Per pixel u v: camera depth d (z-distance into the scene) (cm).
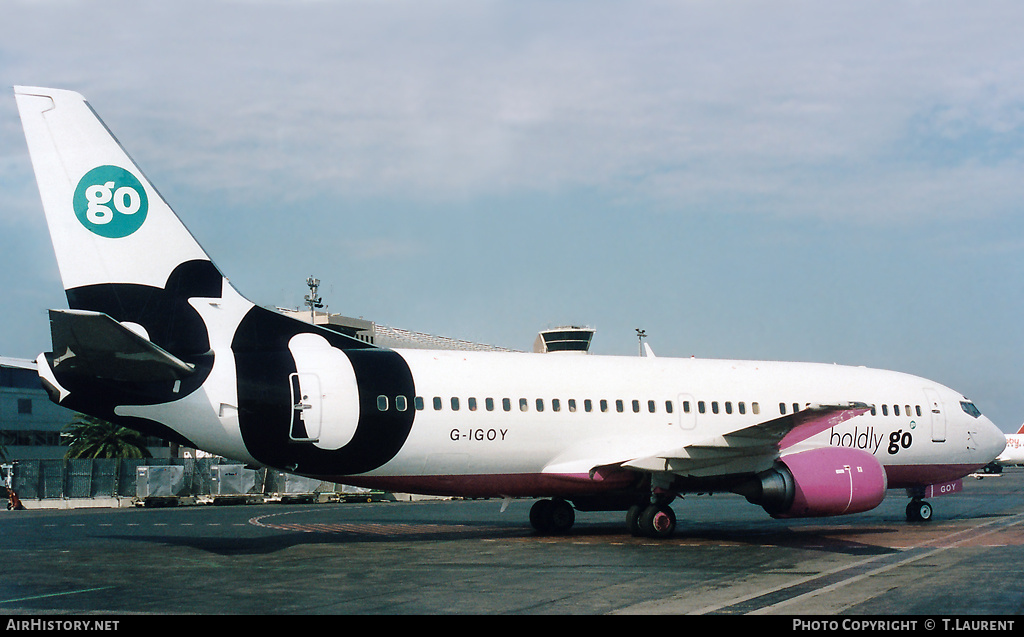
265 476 4416
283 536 2269
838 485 2092
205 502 4178
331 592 1320
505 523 2739
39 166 1850
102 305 1856
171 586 1383
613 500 2345
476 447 2083
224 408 1872
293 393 1919
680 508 3578
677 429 2303
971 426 2672
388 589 1349
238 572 1545
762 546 1959
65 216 1853
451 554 1820
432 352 2155
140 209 1903
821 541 2070
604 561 1691
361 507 3825
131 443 5738
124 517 3180
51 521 2958
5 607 1203
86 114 1884
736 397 2400
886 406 2566
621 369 2330
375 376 2011
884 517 2864
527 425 2136
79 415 6091
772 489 2062
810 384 2512
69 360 1703
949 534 2231
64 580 1450
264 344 1966
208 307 1930
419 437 2027
